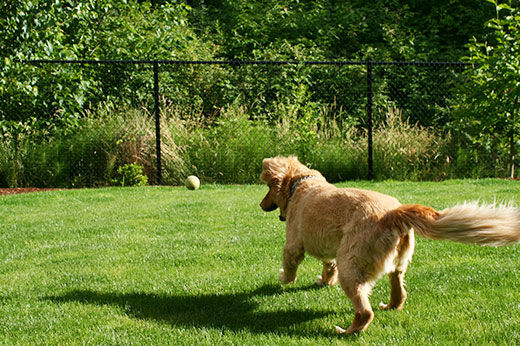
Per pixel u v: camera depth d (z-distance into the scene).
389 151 9.80
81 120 10.34
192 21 16.88
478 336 2.71
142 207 6.84
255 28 15.45
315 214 3.04
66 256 4.60
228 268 4.18
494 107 9.13
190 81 13.04
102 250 4.77
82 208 6.89
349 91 13.01
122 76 12.14
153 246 4.86
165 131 10.01
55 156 9.97
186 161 9.77
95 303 3.46
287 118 10.47
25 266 4.34
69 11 10.30
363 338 2.77
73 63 10.16
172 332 2.96
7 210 6.83
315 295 3.54
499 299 3.21
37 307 3.39
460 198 6.67
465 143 10.08
